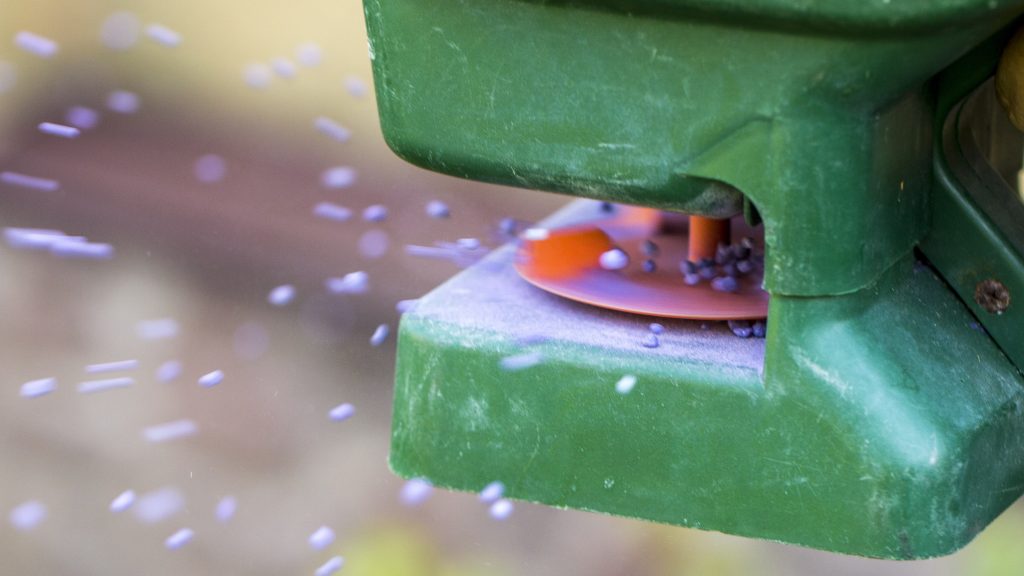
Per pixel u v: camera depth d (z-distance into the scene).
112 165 2.04
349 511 1.54
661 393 0.98
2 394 1.76
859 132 0.95
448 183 1.76
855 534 0.97
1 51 2.18
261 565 1.50
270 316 1.78
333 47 1.97
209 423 1.69
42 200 2.01
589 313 1.01
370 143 1.89
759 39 0.94
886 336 0.97
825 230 0.96
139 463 1.64
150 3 2.12
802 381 0.97
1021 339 0.99
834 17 0.93
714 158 0.96
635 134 0.96
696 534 1.45
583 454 0.99
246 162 1.95
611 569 1.45
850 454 0.96
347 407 1.02
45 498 1.62
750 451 0.97
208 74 2.06
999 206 1.00
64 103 2.14
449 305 1.02
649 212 1.08
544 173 0.97
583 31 0.96
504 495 1.00
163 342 1.79
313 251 1.80
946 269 0.99
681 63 0.95
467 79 0.97
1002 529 1.37
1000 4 0.93
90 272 1.92
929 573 1.37
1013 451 0.99
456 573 1.45
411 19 0.97
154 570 1.52
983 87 1.02
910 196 0.98
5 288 1.92
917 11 0.93
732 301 1.01
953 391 0.97
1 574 1.53
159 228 1.93
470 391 1.00
